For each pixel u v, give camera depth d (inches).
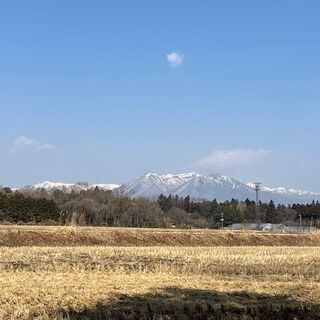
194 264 1579.7
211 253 2006.6
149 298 934.4
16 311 775.1
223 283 1153.4
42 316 759.1
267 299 967.0
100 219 5374.0
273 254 2010.3
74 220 4867.1
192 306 874.8
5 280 1065.5
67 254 1790.1
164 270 1409.9
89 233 2709.2
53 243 2501.2
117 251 1977.1
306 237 3614.7
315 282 1216.2
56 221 4756.4
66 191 6412.4
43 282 1050.7
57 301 860.0
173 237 2982.3
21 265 1432.1
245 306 892.0
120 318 786.2
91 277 1166.3
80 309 820.6
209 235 3176.7
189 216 7190.0
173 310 848.3
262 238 3361.2
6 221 4451.3
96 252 1895.9
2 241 2383.1
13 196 4739.2
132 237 2817.4
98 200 5644.7
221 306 882.8
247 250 2273.6
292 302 937.5
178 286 1082.7
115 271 1341.0
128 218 5433.1
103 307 841.5
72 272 1275.8
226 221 7509.8
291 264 1617.9
